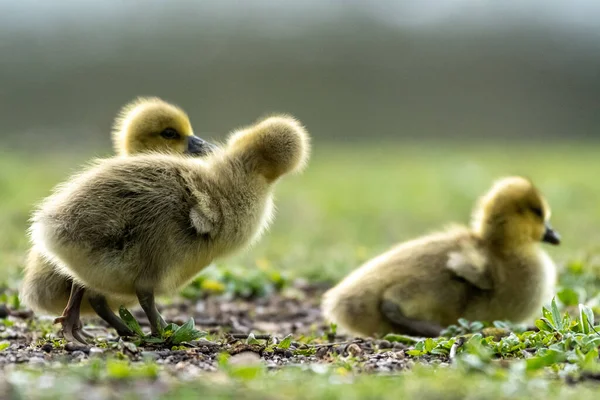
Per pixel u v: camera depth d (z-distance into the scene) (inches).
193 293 594.9
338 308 503.8
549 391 306.3
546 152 1803.6
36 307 449.1
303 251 862.5
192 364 357.4
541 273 528.4
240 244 420.8
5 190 1232.2
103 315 436.8
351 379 324.2
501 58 2251.5
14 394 288.5
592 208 1205.1
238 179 418.3
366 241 975.6
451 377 319.6
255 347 399.5
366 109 2128.4
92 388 301.6
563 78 2194.9
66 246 385.4
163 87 2078.0
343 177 1533.0
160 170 400.2
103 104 2022.6
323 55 2229.3
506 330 440.5
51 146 1798.7
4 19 2239.2
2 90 2020.2
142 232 389.7
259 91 2107.5
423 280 497.4
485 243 525.7
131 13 2306.8
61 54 2134.6
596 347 363.6
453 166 1573.6
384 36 2305.6
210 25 2287.2
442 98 2166.6
